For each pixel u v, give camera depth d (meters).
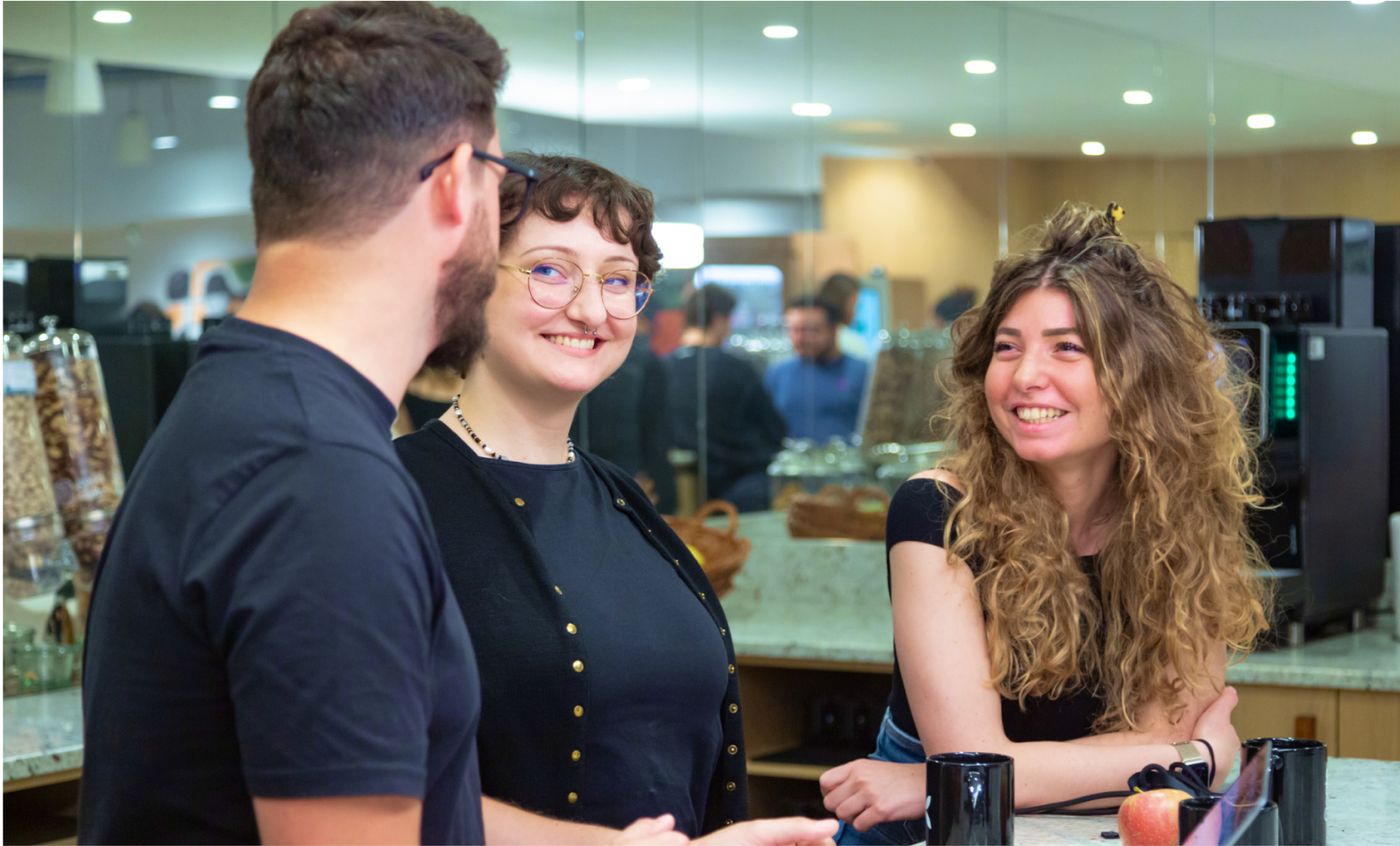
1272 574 2.30
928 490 1.44
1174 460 1.40
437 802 0.75
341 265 0.74
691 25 3.72
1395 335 2.74
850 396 3.66
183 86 3.55
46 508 2.33
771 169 3.70
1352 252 2.60
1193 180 3.12
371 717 0.66
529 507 1.20
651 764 1.17
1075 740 1.36
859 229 3.64
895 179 3.60
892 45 3.59
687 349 3.75
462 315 0.79
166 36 3.53
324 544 0.66
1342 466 2.49
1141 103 3.19
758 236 3.70
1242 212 3.05
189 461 0.70
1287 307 2.55
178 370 3.57
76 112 3.49
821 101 3.67
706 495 3.74
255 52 3.57
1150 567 1.39
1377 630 2.60
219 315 3.59
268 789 0.65
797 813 2.79
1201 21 3.06
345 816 0.65
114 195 3.53
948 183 3.54
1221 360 1.52
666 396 3.76
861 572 3.21
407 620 0.68
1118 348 1.35
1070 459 1.41
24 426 2.31
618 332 1.24
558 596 1.13
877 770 1.39
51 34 3.46
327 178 0.73
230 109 3.57
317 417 0.70
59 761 1.91
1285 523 2.39
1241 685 2.26
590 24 3.71
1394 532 2.49
